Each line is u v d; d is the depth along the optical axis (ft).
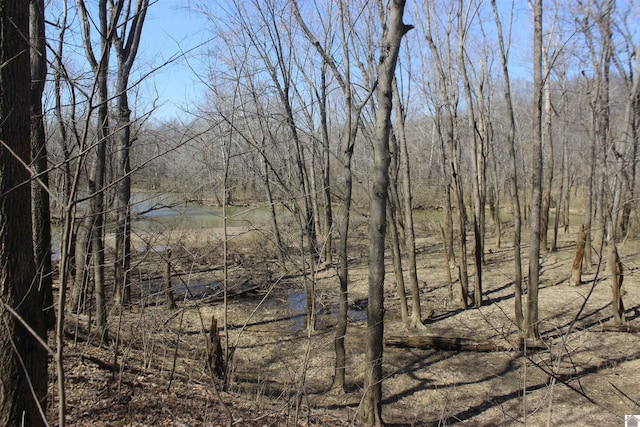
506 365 27.25
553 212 104.32
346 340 31.30
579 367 26.18
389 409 22.67
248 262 41.29
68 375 20.29
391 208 33.55
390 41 18.12
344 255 24.63
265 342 30.66
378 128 18.67
